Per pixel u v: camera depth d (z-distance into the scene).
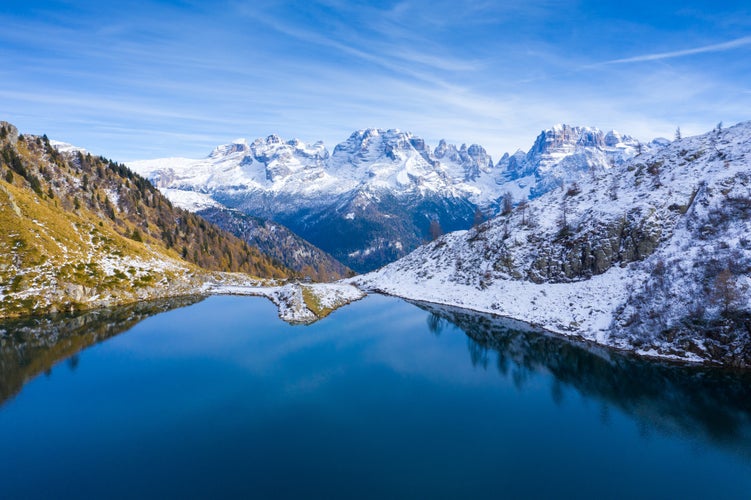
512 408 45.72
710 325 60.56
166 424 41.03
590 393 50.03
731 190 80.69
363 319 92.00
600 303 81.88
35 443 37.31
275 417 42.88
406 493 30.03
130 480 31.47
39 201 121.38
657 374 55.78
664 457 35.66
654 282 72.19
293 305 97.12
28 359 61.66
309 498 29.27
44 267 97.50
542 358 63.78
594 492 30.58
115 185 192.38
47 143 173.62
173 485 30.86
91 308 97.75
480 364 61.00
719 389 50.38
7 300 88.06
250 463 33.97
